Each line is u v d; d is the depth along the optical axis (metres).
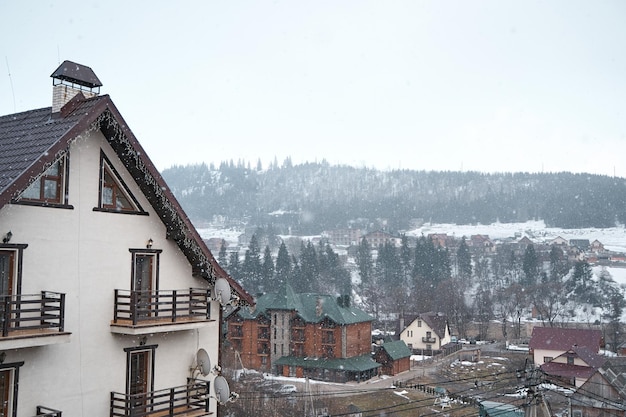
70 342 16.41
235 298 20.91
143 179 18.30
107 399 17.28
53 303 16.08
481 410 40.31
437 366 88.06
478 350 93.25
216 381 19.39
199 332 20.23
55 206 16.28
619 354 96.75
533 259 174.75
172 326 18.02
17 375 15.16
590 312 134.62
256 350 83.06
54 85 18.12
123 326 17.14
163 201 18.53
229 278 20.39
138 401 18.20
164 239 19.33
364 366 77.25
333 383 74.88
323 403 59.38
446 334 109.12
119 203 18.30
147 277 19.00
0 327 14.44
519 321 122.69
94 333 17.06
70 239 16.62
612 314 130.50
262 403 55.09
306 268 151.00
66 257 16.50
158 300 18.92
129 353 17.97
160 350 18.95
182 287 19.91
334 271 166.75
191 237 19.09
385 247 184.62
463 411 55.53
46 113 18.22
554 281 157.25
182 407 19.06
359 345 82.62
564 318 132.75
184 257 20.02
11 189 14.45
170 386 19.19
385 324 129.75
